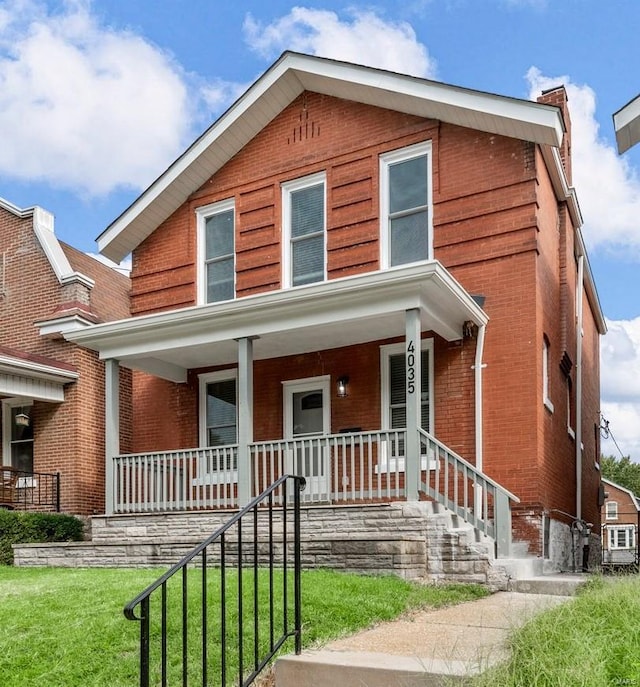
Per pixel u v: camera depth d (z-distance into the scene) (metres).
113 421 12.26
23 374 13.72
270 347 12.38
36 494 14.50
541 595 8.20
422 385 11.66
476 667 4.26
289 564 9.02
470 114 11.65
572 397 14.46
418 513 9.34
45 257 15.47
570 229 14.05
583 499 15.65
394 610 6.58
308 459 12.59
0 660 5.41
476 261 11.52
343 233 12.80
